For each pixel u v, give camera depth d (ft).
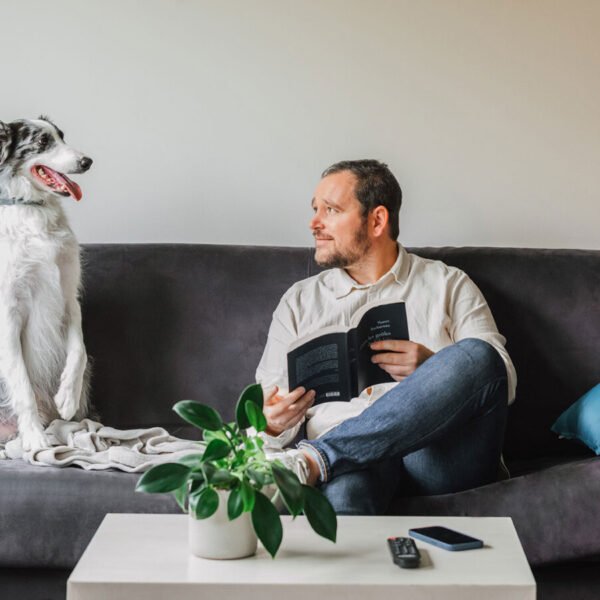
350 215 7.66
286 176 9.45
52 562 6.13
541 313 8.25
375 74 9.48
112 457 6.73
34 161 7.84
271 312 8.20
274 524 4.33
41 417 7.85
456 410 6.05
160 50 9.36
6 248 7.76
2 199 7.86
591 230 9.55
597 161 9.52
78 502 6.18
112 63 9.32
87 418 7.96
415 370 6.21
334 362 6.88
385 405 5.98
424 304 7.68
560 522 6.11
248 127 9.43
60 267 7.93
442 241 9.54
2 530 6.13
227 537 4.39
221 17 9.39
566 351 8.19
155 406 8.05
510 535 4.81
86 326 8.17
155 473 4.42
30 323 7.86
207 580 4.13
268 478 4.45
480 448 6.43
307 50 9.44
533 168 9.53
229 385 8.09
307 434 7.38
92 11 9.30
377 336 6.89
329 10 9.45
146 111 9.36
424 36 9.49
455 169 9.53
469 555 4.48
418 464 6.49
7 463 6.88
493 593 4.09
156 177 9.38
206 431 4.59
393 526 4.97
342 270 7.87
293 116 9.45
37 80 9.29
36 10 9.26
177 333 8.16
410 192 9.55
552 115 9.53
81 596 4.10
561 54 9.53
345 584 4.09
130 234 9.37
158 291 8.23
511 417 8.11
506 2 9.50
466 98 9.52
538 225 9.55
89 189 9.34
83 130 9.32
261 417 4.54
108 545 4.59
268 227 9.45
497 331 7.73
